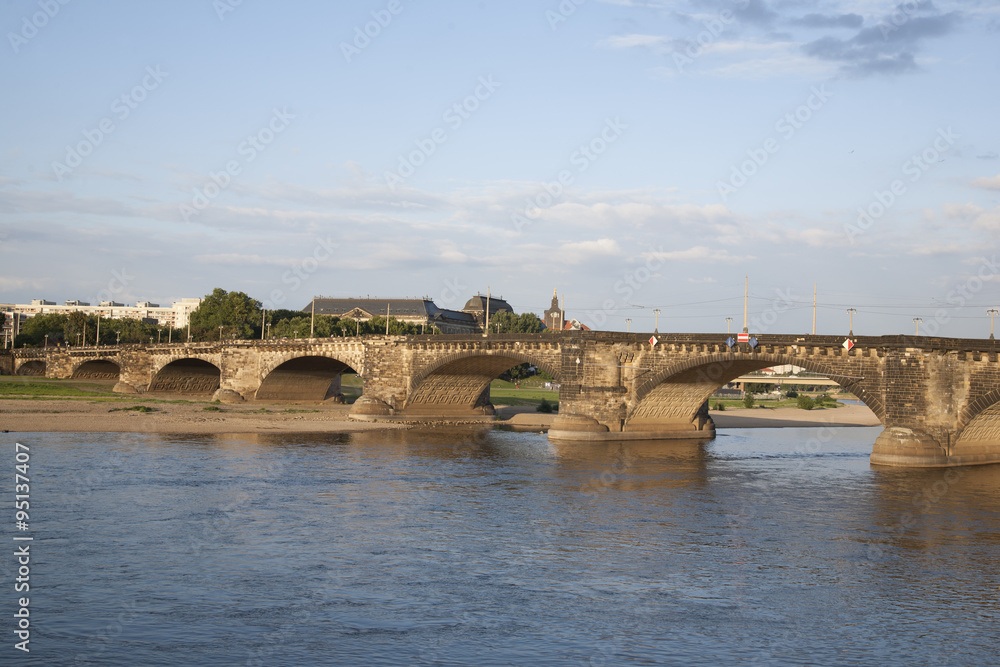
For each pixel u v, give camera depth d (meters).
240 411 150.00
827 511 64.94
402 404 144.12
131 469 77.19
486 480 77.44
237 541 51.19
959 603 42.41
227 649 34.47
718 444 120.81
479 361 134.62
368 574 45.03
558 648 35.34
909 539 55.72
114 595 40.62
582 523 59.06
